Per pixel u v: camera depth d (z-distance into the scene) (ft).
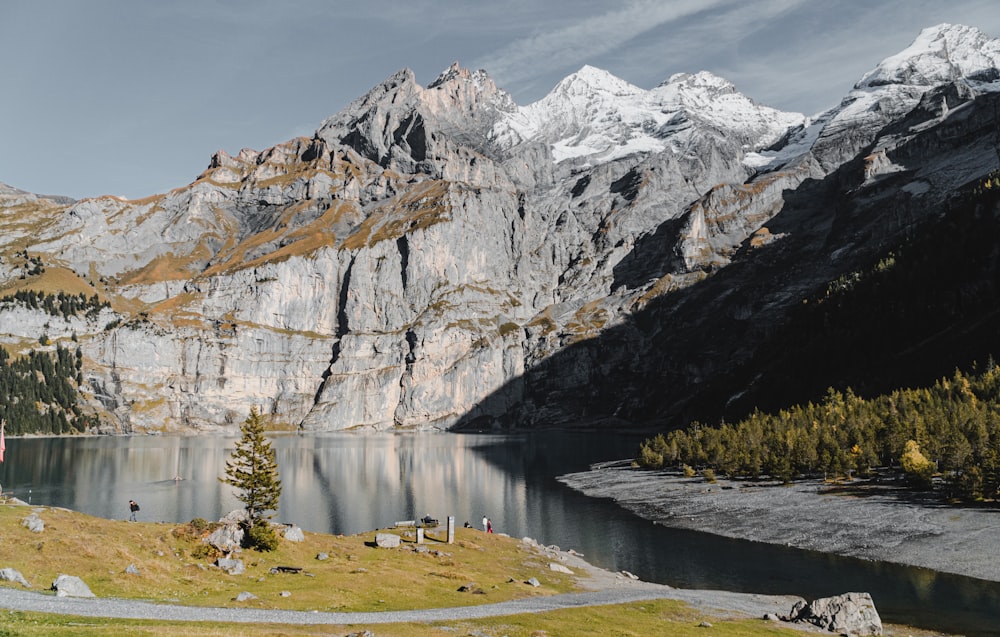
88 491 483.51
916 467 387.75
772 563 283.18
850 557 287.69
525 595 198.59
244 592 160.56
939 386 547.49
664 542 332.80
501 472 650.43
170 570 172.86
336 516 407.03
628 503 455.63
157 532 197.16
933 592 230.27
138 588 154.92
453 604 175.73
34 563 154.40
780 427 549.54
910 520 328.49
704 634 157.69
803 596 228.43
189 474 592.19
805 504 390.42
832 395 645.92
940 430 418.51
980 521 310.86
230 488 507.30
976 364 583.99
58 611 123.85
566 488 536.83
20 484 517.14
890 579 250.16
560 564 263.49
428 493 506.48
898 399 542.16
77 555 163.94
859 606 180.45
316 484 555.69
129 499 449.48
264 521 216.13
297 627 133.69
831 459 444.55
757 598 223.10
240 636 116.37
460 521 393.50
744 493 444.14
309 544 231.09
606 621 165.48
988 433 392.06
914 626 190.49
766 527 352.69
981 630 186.19
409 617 154.92
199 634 113.39
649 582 252.21
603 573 260.01
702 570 273.13
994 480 344.28
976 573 253.24
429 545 262.47
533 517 408.26
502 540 295.07
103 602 138.31
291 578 184.34
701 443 594.65
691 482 510.17
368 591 180.14
